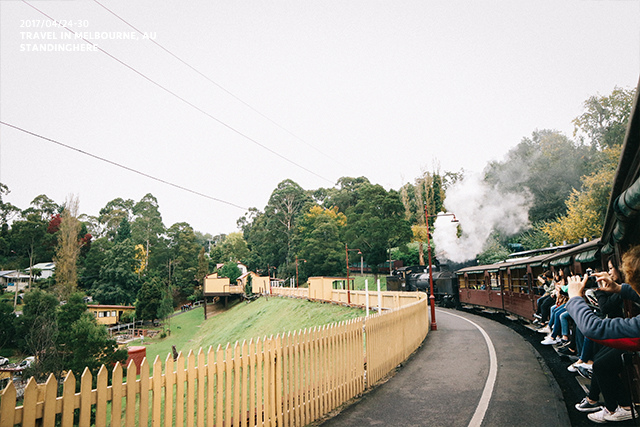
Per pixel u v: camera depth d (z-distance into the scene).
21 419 3.31
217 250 124.44
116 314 66.88
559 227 36.78
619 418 4.93
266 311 52.94
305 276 78.62
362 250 67.81
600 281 3.39
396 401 7.30
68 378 3.61
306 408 6.50
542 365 9.33
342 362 7.62
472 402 6.90
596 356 5.21
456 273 31.33
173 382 4.52
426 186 77.50
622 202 4.75
